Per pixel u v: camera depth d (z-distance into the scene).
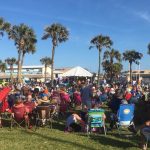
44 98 15.77
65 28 69.81
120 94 14.41
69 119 13.55
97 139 11.90
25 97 16.75
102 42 77.06
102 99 24.56
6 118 16.17
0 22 63.22
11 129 13.50
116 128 13.79
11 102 16.05
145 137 10.22
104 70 101.69
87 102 16.84
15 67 112.62
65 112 18.34
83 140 11.69
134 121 10.51
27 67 118.88
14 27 68.62
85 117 13.55
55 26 69.00
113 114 13.84
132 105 12.75
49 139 11.73
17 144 10.83
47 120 14.66
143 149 10.26
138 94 20.81
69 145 10.85
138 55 97.62
